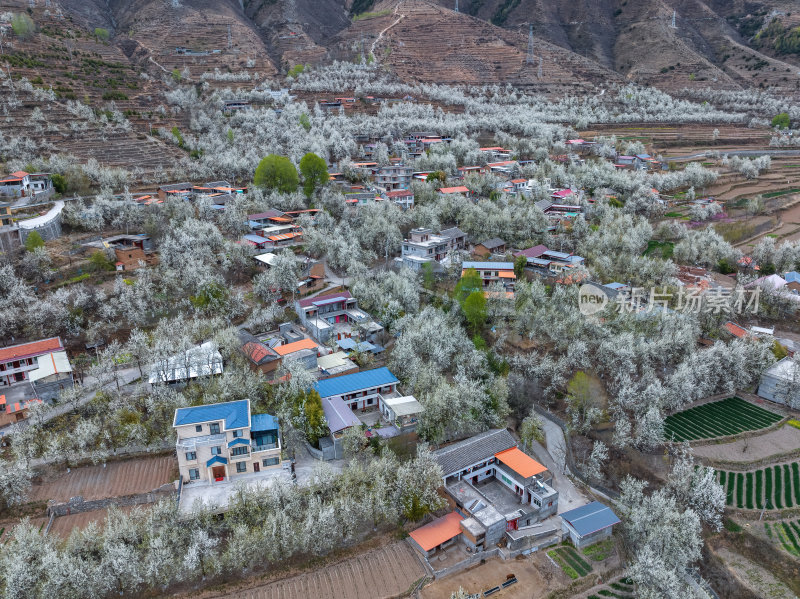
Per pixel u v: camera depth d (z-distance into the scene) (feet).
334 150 576.61
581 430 259.39
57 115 532.32
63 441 217.56
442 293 355.15
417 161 563.07
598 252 392.47
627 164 613.52
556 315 307.17
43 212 379.14
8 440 226.99
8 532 192.44
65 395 238.48
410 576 192.13
